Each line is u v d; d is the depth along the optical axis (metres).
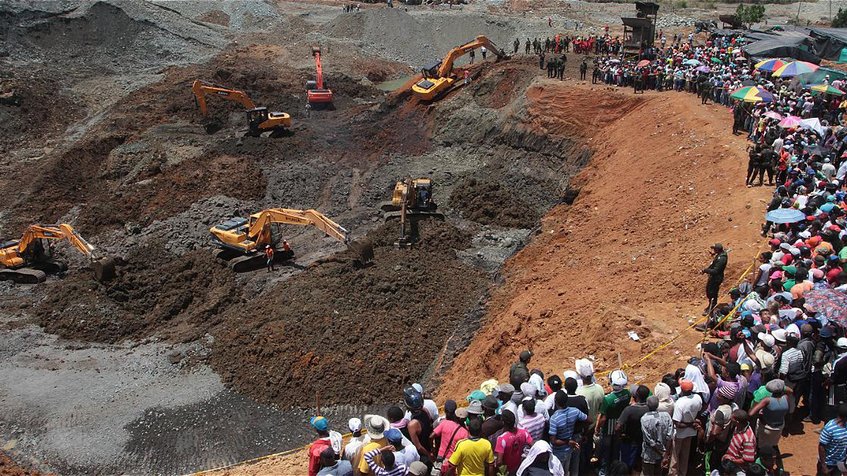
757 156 29.88
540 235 36.69
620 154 41.03
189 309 36.09
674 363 19.23
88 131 59.38
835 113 36.94
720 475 13.62
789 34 57.56
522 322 26.27
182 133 56.91
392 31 86.38
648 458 13.48
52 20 74.75
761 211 27.62
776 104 36.12
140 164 51.94
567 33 81.88
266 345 31.03
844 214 22.89
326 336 31.17
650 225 31.48
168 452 25.59
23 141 58.66
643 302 24.33
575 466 13.67
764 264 19.83
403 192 41.09
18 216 46.50
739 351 15.12
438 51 85.44
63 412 27.70
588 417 13.74
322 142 55.28
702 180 32.81
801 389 15.45
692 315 22.06
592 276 28.31
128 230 43.62
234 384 29.53
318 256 40.84
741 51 52.03
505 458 12.51
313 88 65.25
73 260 41.25
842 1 105.38
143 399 28.67
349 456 13.03
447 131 56.50
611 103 46.88
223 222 43.94
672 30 80.00
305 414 27.73
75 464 24.95
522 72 56.31
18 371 30.52
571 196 40.31
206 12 92.50
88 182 51.41
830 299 15.59
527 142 50.31
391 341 30.84
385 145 56.12
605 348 21.78
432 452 13.96
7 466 24.55
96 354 32.19
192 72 71.38
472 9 97.75
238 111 61.72
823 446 12.72
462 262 39.50
